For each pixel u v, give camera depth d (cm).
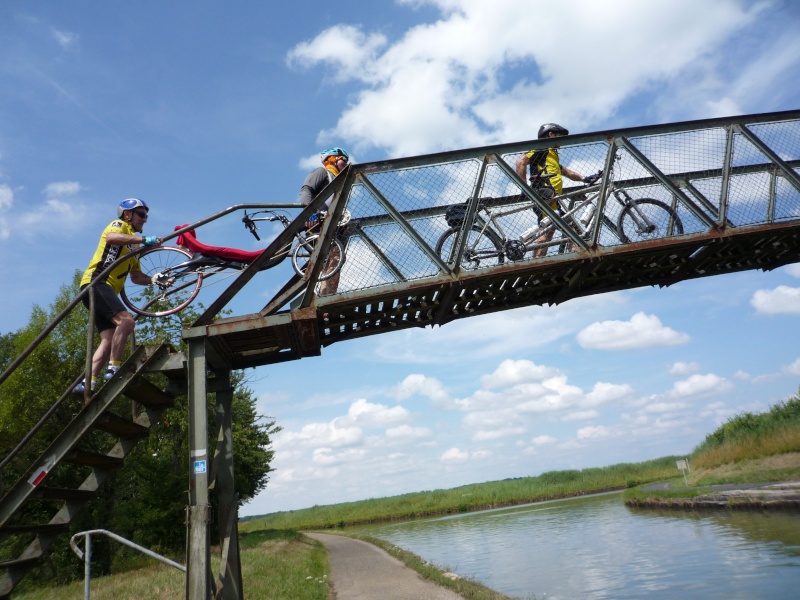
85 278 737
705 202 860
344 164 866
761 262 976
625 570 1627
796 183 873
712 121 862
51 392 2177
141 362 739
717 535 1973
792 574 1288
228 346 789
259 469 3788
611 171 827
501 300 902
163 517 2569
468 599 1216
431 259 768
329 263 796
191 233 828
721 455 3706
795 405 3575
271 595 1234
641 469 7262
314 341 822
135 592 1355
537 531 3086
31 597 1495
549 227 853
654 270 909
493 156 802
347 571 1997
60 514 773
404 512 7169
